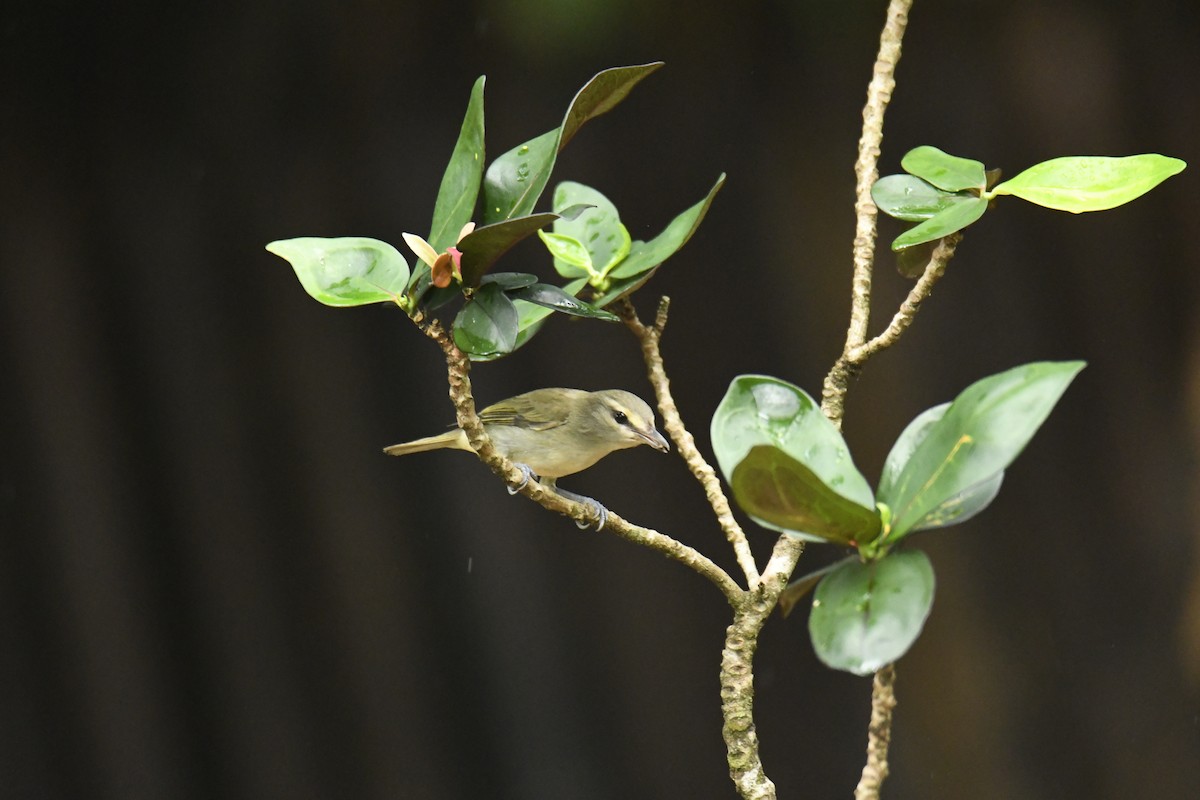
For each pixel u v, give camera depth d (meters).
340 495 12.86
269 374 12.91
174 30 12.93
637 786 13.00
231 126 13.09
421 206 13.27
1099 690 12.99
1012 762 12.96
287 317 12.99
